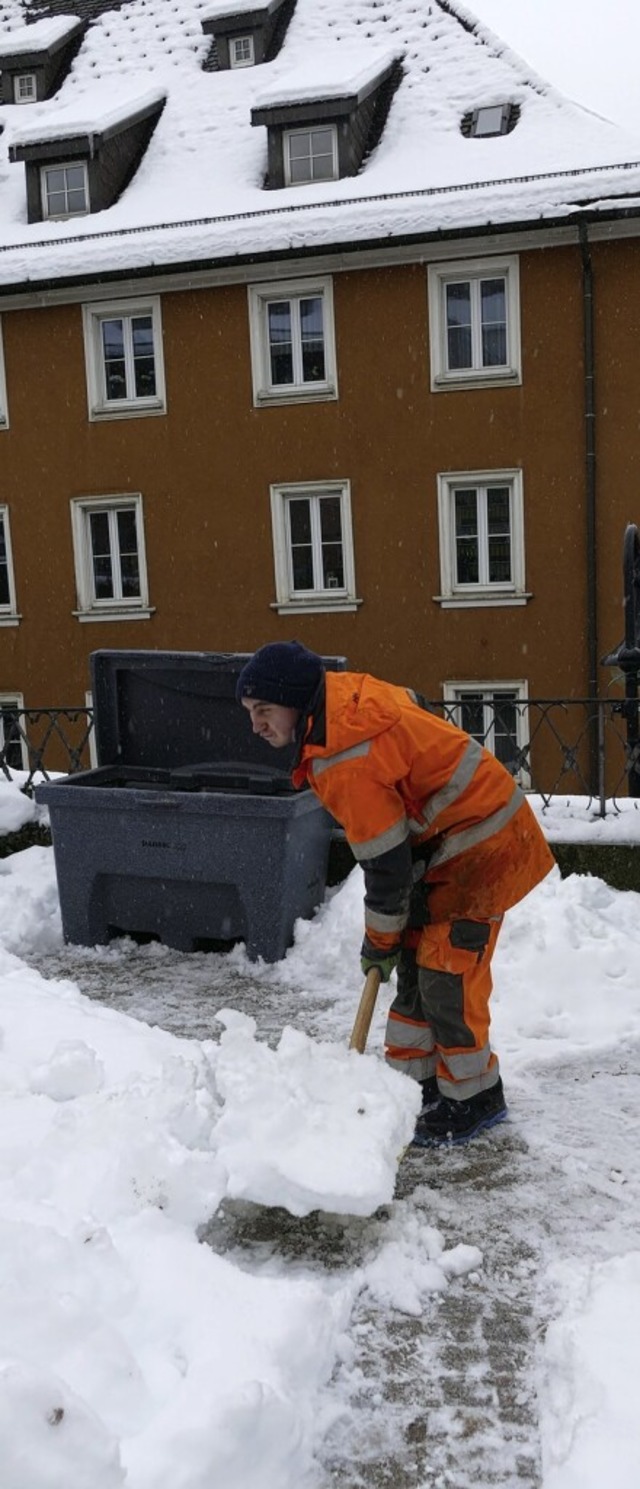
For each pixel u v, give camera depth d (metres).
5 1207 2.65
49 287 20.14
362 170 20.39
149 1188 2.77
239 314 19.64
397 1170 3.21
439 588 19.38
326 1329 2.51
